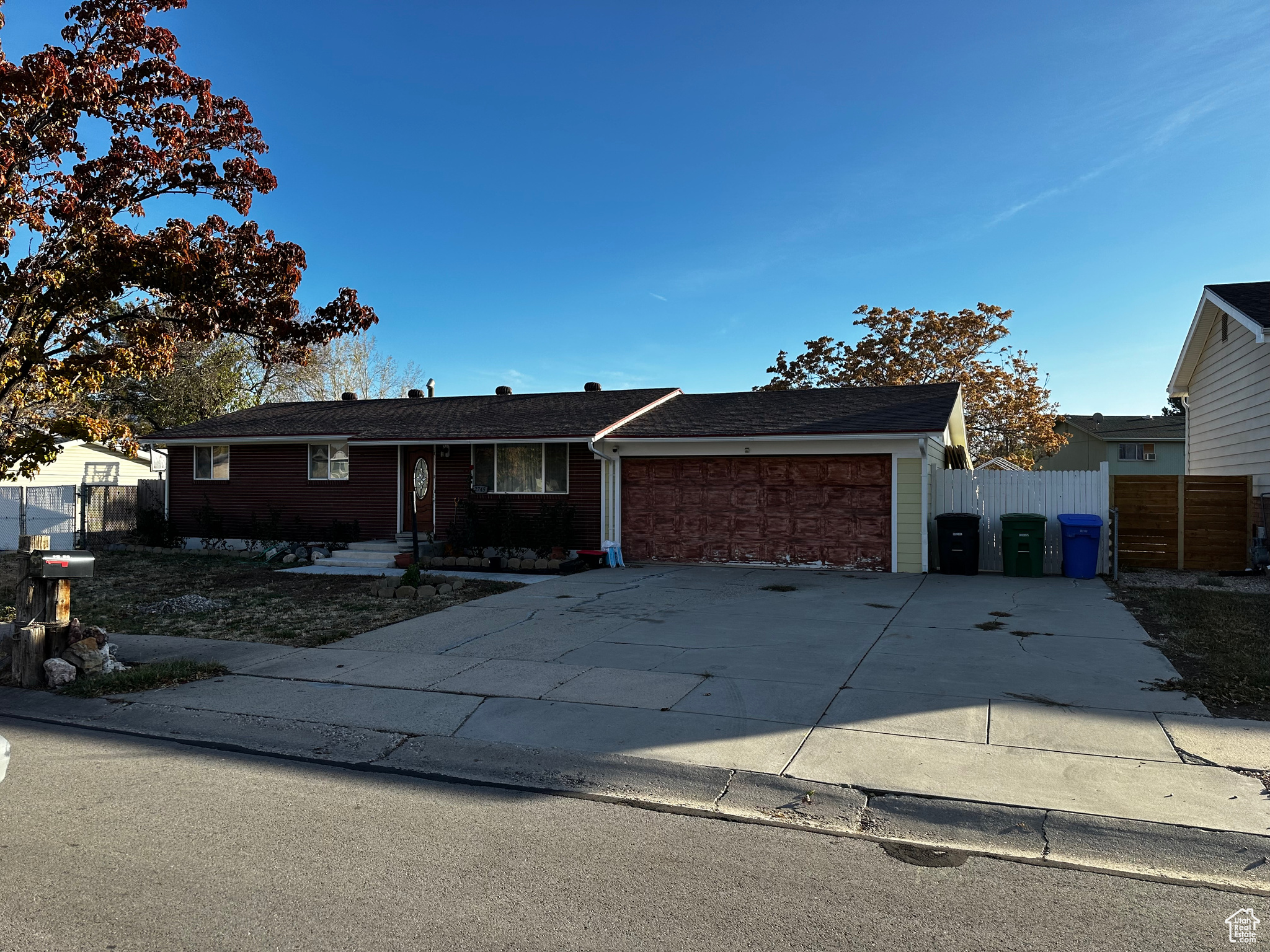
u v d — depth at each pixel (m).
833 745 5.53
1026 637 8.78
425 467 17.91
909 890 3.75
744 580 13.58
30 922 3.44
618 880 3.84
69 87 8.98
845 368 36.41
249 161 10.37
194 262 9.74
